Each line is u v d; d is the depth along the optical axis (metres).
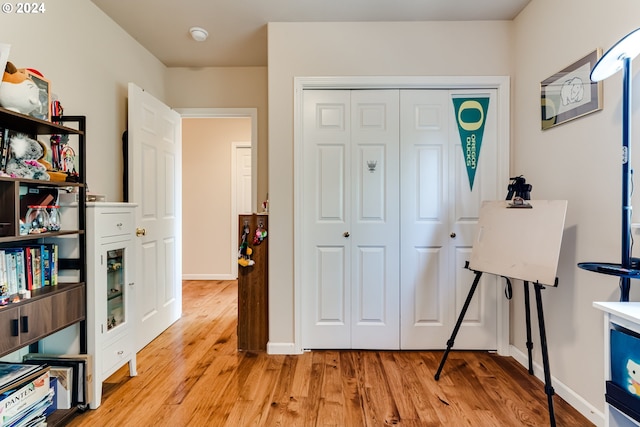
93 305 1.73
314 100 2.43
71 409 1.62
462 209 2.44
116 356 1.89
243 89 3.20
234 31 2.53
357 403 1.79
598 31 1.61
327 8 2.22
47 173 1.58
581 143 1.73
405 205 2.44
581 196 1.73
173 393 1.88
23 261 1.49
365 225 2.45
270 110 2.39
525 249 1.78
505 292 2.31
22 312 1.36
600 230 1.61
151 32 2.55
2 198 1.38
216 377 2.06
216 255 4.86
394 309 2.45
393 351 2.46
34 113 1.52
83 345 1.71
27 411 1.39
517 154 2.32
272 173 2.39
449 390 1.92
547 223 1.71
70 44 1.98
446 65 2.38
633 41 1.23
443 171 2.44
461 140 2.43
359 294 2.46
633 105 1.42
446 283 2.44
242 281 2.46
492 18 2.35
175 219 3.07
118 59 2.44
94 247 1.73
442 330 2.45
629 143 1.31
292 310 2.41
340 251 2.46
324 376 2.08
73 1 2.00
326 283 2.46
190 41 2.69
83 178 1.71
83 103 2.09
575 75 1.76
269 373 2.12
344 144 2.44
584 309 1.70
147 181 2.56
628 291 1.31
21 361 1.66
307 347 2.46
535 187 2.12
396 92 2.43
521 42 2.27
